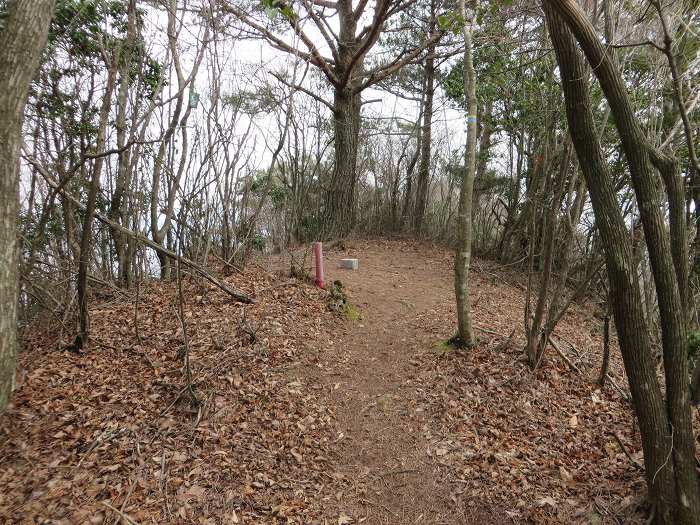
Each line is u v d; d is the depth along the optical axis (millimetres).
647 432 3186
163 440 4012
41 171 4691
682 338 3098
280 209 13930
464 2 5730
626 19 4371
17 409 4082
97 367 4941
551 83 6398
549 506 3711
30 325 5812
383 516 3670
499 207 13805
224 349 5445
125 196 6934
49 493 3320
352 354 6199
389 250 12922
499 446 4441
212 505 3457
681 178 3160
